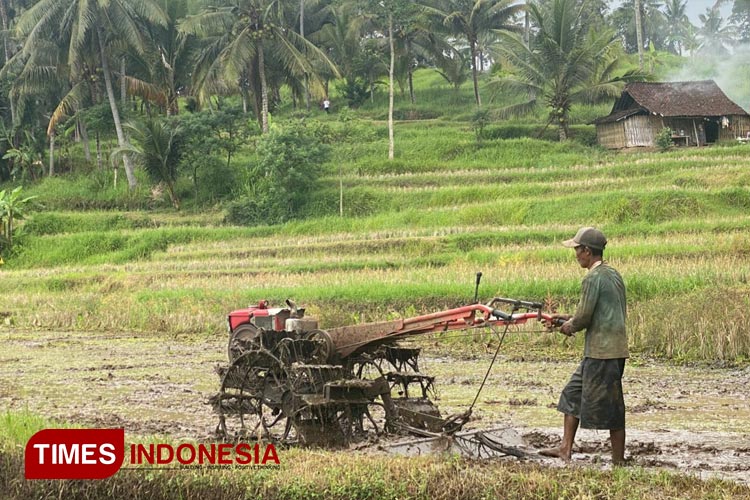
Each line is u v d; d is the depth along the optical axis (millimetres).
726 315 15953
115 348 19547
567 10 52312
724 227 31281
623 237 31453
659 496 6332
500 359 16188
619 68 69625
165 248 41250
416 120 62188
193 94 55781
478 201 42375
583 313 7535
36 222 45656
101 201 50500
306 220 43688
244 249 37375
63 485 7547
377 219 41812
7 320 25500
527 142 51906
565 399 7910
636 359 15781
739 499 6242
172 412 11219
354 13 65312
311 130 47406
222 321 23016
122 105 51531
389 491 6668
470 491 6590
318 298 23641
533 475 6719
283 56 50250
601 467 7664
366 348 8766
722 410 10961
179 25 50844
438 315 8172
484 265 27828
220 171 49625
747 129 50344
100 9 45531
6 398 12562
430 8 56656
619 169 43562
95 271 35844
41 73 49750
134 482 7359
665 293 20344
